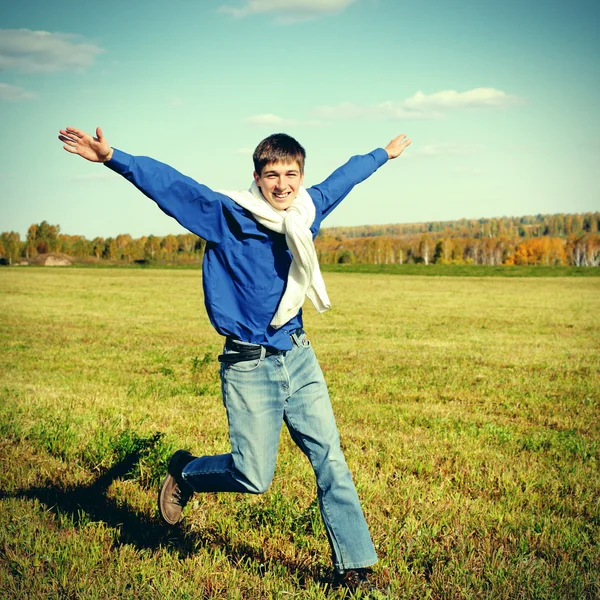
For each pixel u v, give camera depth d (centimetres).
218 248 321
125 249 12612
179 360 1191
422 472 533
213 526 411
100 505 441
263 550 379
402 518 425
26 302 2736
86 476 490
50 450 553
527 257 14462
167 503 372
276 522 410
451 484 503
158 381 946
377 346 1461
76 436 580
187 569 350
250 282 320
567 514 442
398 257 15288
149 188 302
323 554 375
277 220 312
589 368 1163
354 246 15450
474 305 2903
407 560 370
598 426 726
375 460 556
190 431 641
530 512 442
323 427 335
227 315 323
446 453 586
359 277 6078
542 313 2498
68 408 718
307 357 336
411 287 4491
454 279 5747
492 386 966
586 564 363
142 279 5034
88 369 1065
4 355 1214
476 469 540
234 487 349
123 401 782
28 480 475
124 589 320
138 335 1630
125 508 434
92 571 342
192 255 12450
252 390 328
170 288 3928
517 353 1368
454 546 387
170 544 382
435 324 2039
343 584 334
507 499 465
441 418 738
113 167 299
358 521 332
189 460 371
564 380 1031
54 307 2497
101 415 695
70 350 1311
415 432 671
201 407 764
